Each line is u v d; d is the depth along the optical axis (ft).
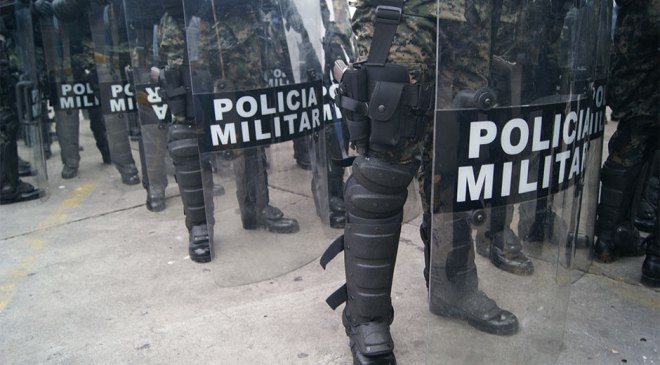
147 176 10.28
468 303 4.53
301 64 7.27
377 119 4.14
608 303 6.04
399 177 4.35
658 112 6.12
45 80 13.79
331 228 8.57
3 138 10.92
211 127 6.84
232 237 7.49
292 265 7.40
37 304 6.72
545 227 4.51
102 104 11.55
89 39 12.75
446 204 4.15
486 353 4.65
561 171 4.40
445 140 3.95
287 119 7.26
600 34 5.53
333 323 5.91
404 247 7.94
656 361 4.98
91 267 7.80
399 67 4.09
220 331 5.84
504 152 4.08
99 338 5.85
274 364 5.19
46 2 11.94
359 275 4.65
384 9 4.06
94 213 10.44
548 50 4.07
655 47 5.99
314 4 7.28
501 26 3.89
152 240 8.81
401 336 5.55
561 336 4.91
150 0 8.70
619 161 6.64
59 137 13.06
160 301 6.64
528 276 4.57
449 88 3.85
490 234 4.35
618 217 6.85
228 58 6.67
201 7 6.43
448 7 3.70
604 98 5.98
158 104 9.62
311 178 7.73
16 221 10.16
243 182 7.32
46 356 5.54
